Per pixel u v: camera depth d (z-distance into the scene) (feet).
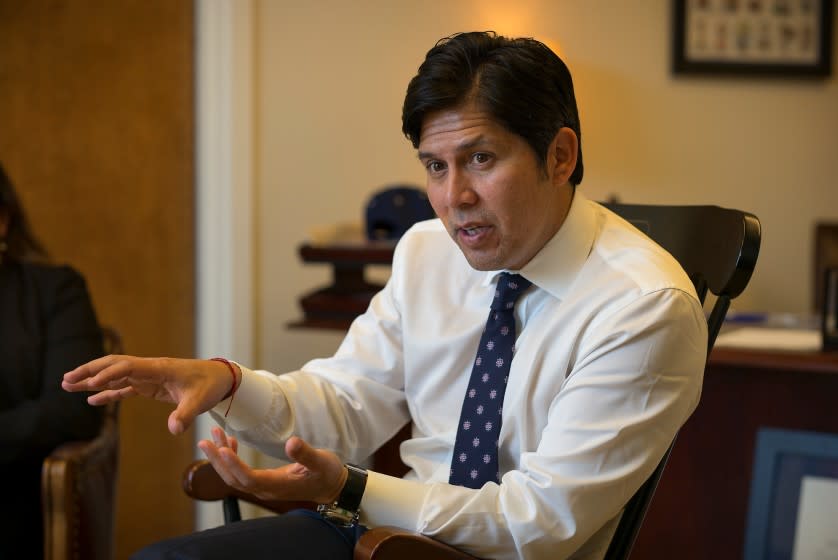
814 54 11.95
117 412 7.95
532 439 4.95
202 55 11.48
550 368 4.88
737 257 4.80
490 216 4.54
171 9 11.48
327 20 11.60
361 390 5.56
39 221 11.74
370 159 11.72
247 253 11.62
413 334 5.43
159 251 11.71
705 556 8.63
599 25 11.82
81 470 7.08
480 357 5.10
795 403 8.39
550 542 4.44
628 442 4.49
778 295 12.17
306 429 5.36
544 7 11.77
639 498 4.76
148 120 11.60
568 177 4.80
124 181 11.69
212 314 11.68
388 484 4.52
